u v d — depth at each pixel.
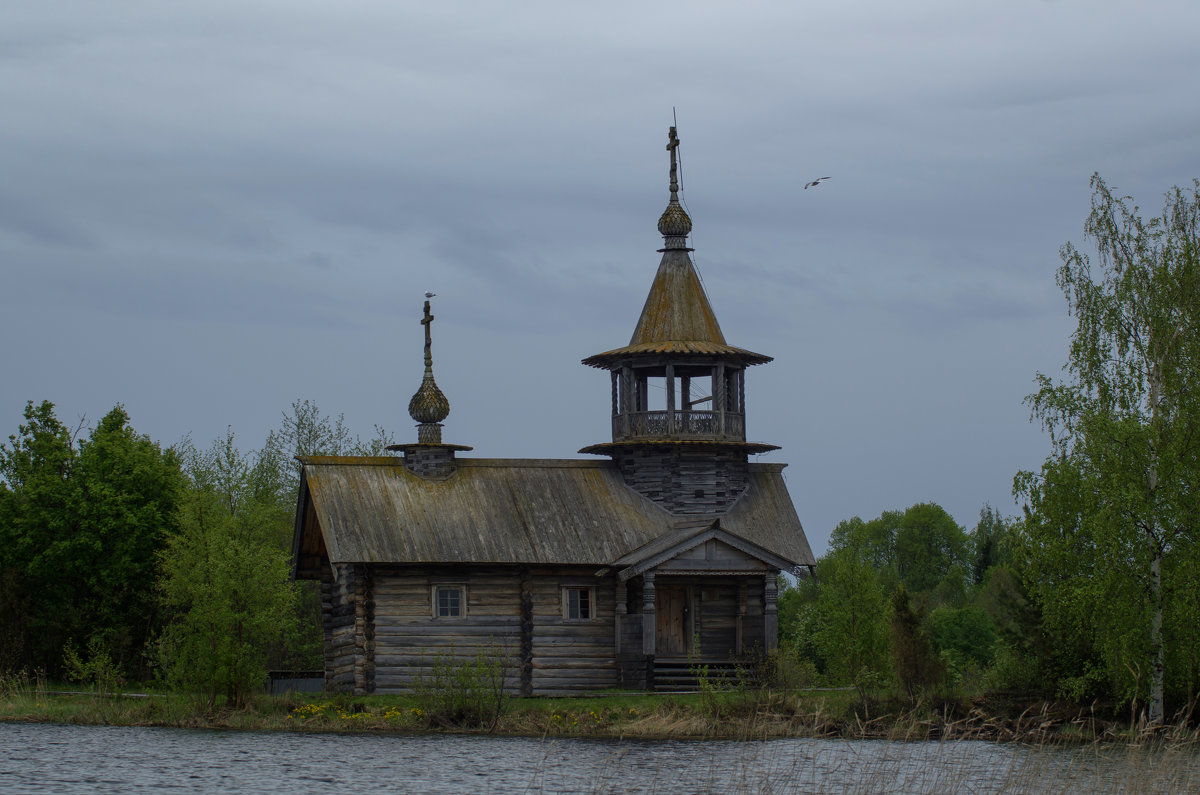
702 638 66.56
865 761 44.66
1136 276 58.31
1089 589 54.22
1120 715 56.88
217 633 57.94
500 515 65.94
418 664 63.03
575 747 50.25
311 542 68.06
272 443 96.75
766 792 41.41
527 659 64.00
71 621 71.31
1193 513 54.75
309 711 57.97
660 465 68.81
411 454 67.38
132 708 59.34
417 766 45.84
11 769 44.78
